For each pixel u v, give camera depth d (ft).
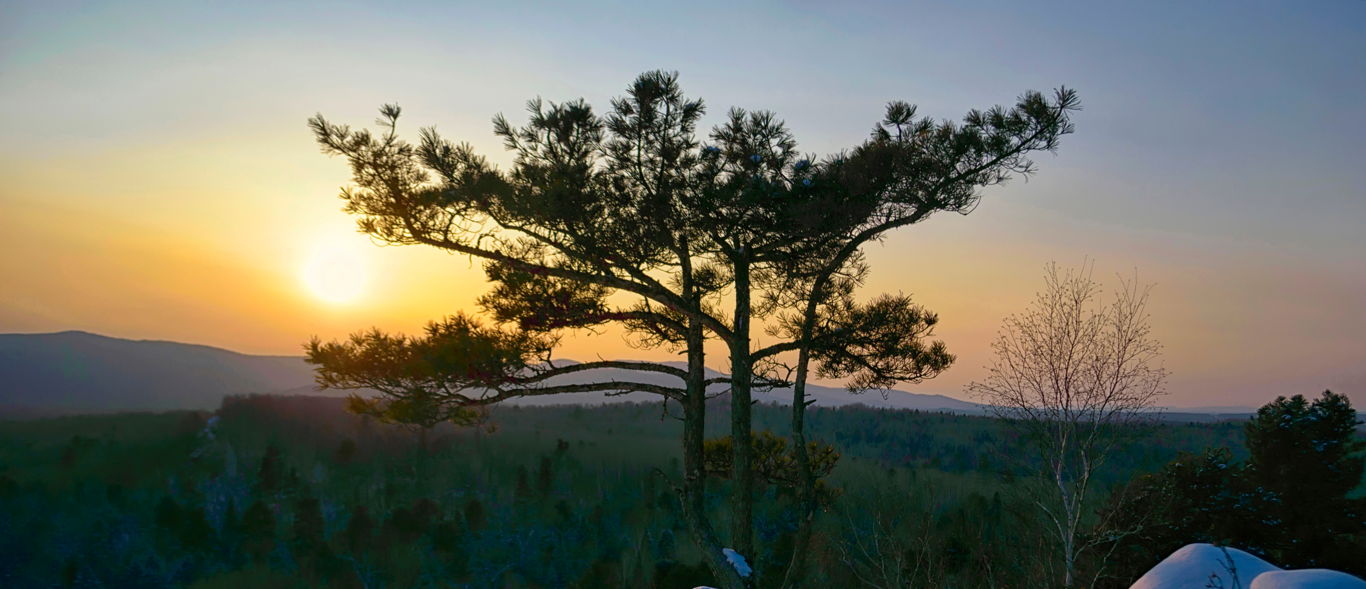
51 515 99.76
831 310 48.67
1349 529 48.85
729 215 39.47
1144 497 49.57
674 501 117.60
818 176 38.68
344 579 95.61
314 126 37.52
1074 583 43.11
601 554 107.86
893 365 49.19
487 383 38.91
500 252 40.42
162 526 100.63
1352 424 50.85
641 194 39.52
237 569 96.78
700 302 45.78
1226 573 10.28
